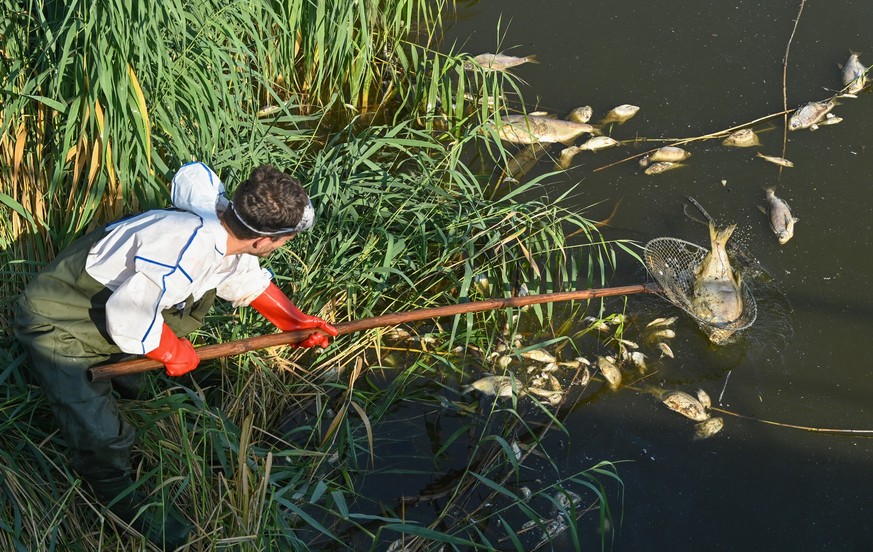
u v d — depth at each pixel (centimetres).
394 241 445
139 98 364
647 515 371
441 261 445
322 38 514
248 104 480
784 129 548
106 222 382
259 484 334
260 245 285
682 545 362
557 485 354
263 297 332
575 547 348
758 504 374
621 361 431
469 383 419
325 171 455
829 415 407
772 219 490
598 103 568
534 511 366
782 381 421
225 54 456
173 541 324
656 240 474
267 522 330
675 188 514
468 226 450
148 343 277
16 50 379
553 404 412
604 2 638
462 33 618
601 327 445
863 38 611
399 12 564
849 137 542
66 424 295
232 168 421
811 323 444
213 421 356
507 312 426
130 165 379
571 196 510
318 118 549
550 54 602
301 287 417
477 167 529
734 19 631
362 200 445
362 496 369
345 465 378
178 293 279
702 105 567
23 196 375
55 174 363
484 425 401
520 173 525
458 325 441
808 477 384
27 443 330
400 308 441
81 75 362
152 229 276
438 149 528
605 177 522
